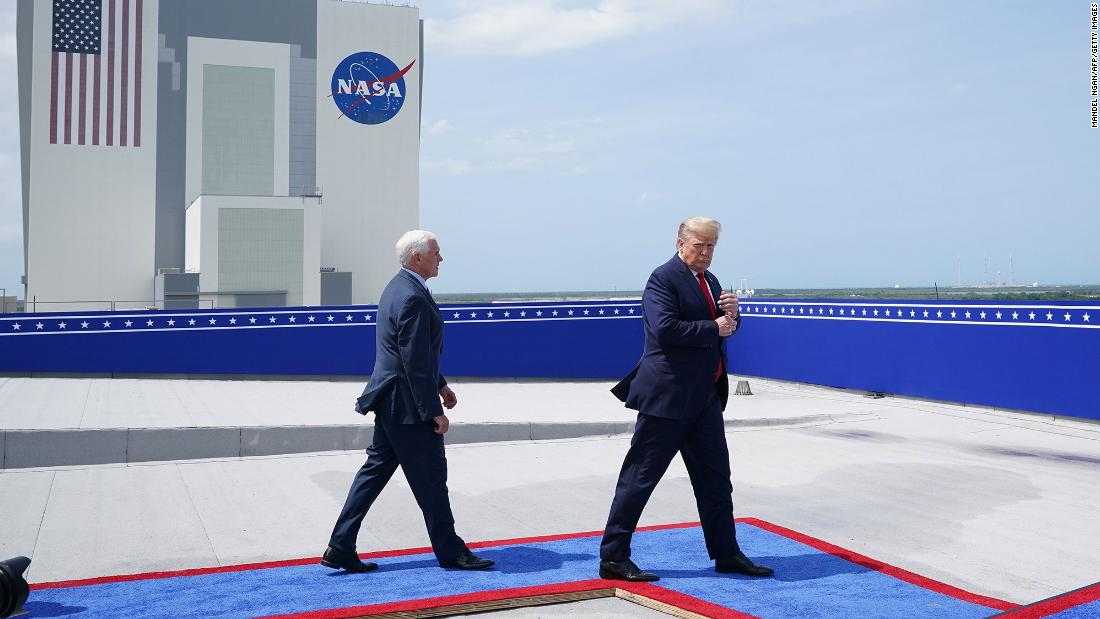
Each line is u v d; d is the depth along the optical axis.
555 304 17.75
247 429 9.78
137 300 68.19
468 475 8.78
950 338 13.60
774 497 7.66
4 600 3.91
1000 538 6.25
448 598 4.52
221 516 7.01
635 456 4.96
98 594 4.70
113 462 9.34
